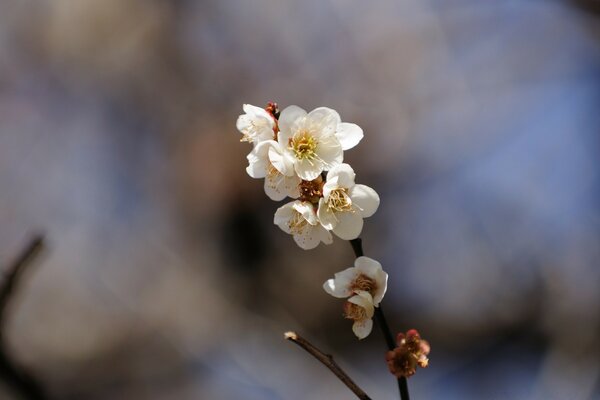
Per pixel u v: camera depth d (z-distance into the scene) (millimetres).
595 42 1845
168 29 2168
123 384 1550
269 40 2141
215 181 1789
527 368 1450
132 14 2166
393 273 1647
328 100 2045
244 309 1604
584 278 1507
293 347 1499
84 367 1548
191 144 1921
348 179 771
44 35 2135
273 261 1656
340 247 1644
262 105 2074
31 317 1565
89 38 2137
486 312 1543
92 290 1635
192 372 1545
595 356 1334
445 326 1553
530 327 1486
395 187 1804
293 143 773
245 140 780
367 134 1903
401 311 1600
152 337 1588
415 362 763
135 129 2029
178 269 1687
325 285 771
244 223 1707
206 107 2045
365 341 1522
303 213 767
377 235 1694
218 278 1671
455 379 1486
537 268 1556
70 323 1587
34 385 947
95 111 2066
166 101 2066
